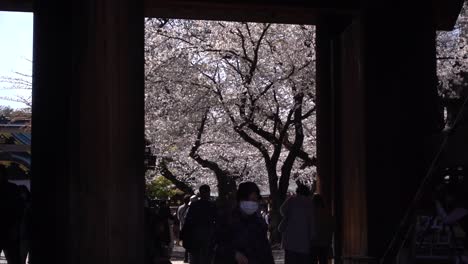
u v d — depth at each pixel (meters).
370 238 12.46
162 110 26.72
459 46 23.27
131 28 8.87
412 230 10.71
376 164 12.62
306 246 12.45
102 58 8.38
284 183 25.67
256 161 29.23
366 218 12.49
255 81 25.20
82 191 8.29
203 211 13.36
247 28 25.03
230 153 28.55
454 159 10.09
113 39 8.44
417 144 12.66
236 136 27.88
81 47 8.46
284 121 27.06
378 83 12.77
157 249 13.80
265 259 7.66
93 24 8.41
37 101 12.52
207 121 27.69
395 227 12.43
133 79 9.01
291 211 12.51
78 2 8.55
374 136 12.65
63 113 12.23
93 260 8.16
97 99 8.36
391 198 12.52
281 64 25.05
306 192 12.68
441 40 23.42
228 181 29.38
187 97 26.27
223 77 26.08
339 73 15.37
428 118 12.79
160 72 25.97
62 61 12.21
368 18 12.92
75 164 8.42
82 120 8.39
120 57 8.54
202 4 14.04
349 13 13.42
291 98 25.39
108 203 8.27
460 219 9.95
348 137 13.59
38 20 12.59
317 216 13.85
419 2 12.98
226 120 27.33
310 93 25.03
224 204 13.91
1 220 12.08
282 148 28.69
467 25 22.19
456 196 10.48
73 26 8.71
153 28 26.09
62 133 12.23
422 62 12.89
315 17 15.39
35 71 12.62
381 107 12.72
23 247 13.94
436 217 10.56
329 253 15.00
